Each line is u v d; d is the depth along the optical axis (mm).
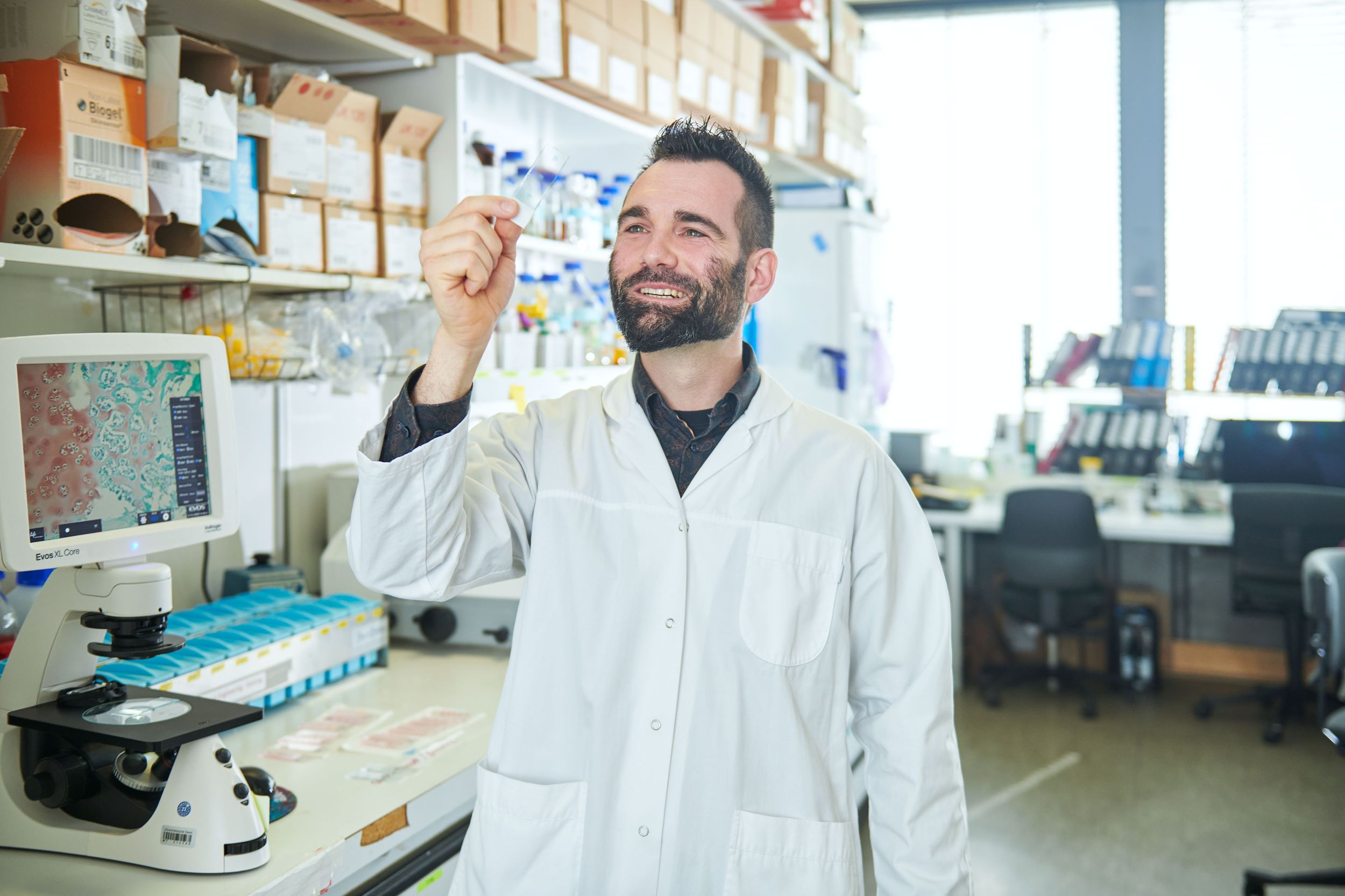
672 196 1171
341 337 2102
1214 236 5121
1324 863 3092
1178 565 4988
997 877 3014
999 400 5512
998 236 5484
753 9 3615
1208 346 5109
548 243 2609
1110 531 4465
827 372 4504
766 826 1174
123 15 1518
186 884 1222
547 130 2922
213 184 1747
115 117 1520
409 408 1063
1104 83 5281
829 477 1269
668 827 1174
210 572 2127
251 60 2143
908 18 5590
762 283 1271
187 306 1944
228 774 1266
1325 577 2943
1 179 1489
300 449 2348
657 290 1159
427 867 1605
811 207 4543
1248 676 4906
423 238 1047
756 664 1194
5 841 1298
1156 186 5184
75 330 1850
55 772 1271
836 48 4305
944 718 1270
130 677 1571
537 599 1234
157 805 1268
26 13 1464
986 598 5133
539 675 1224
